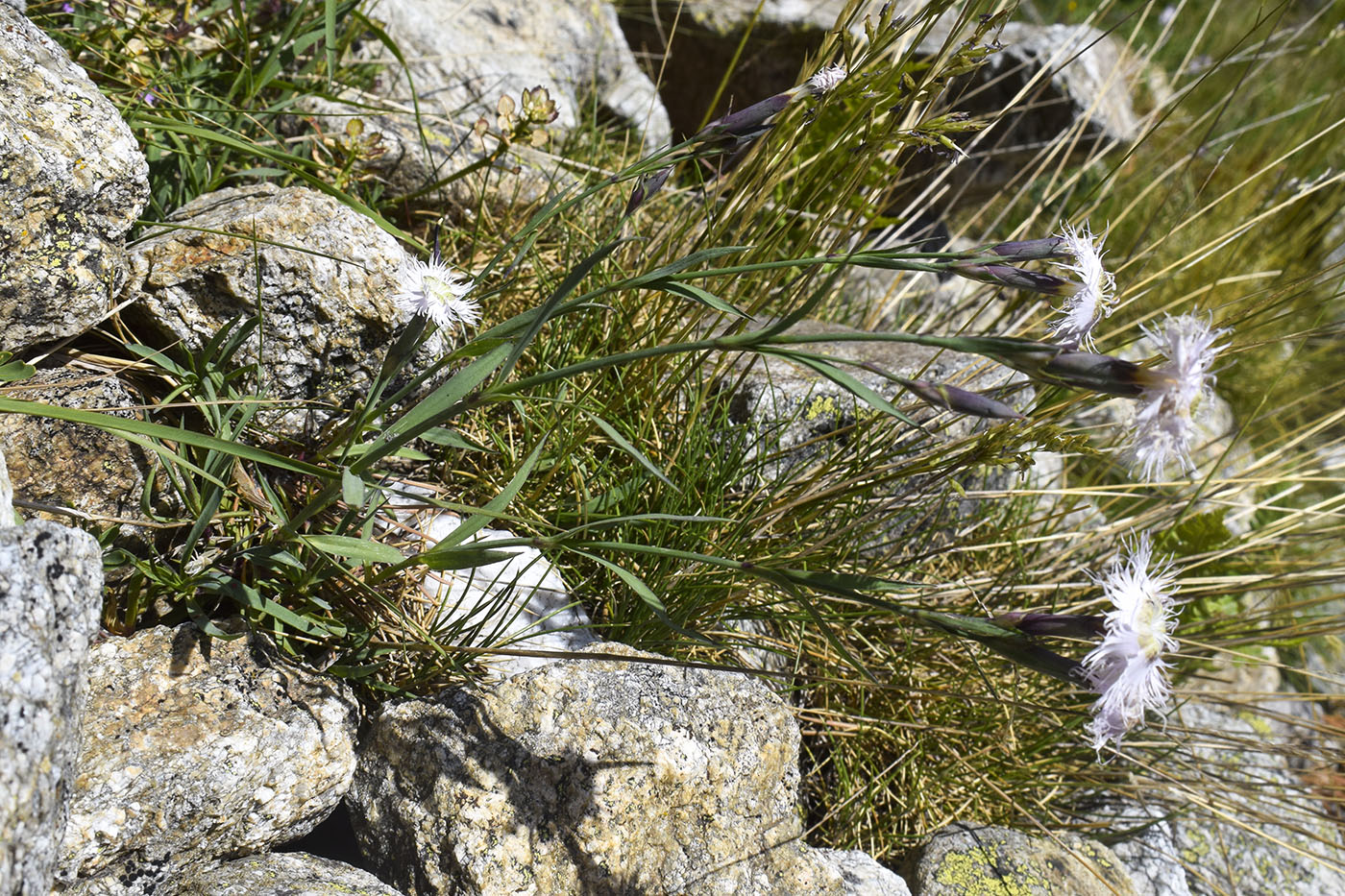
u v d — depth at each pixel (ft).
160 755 1.67
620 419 2.15
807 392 2.37
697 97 3.76
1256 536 2.73
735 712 1.92
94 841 1.63
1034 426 1.82
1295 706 3.40
